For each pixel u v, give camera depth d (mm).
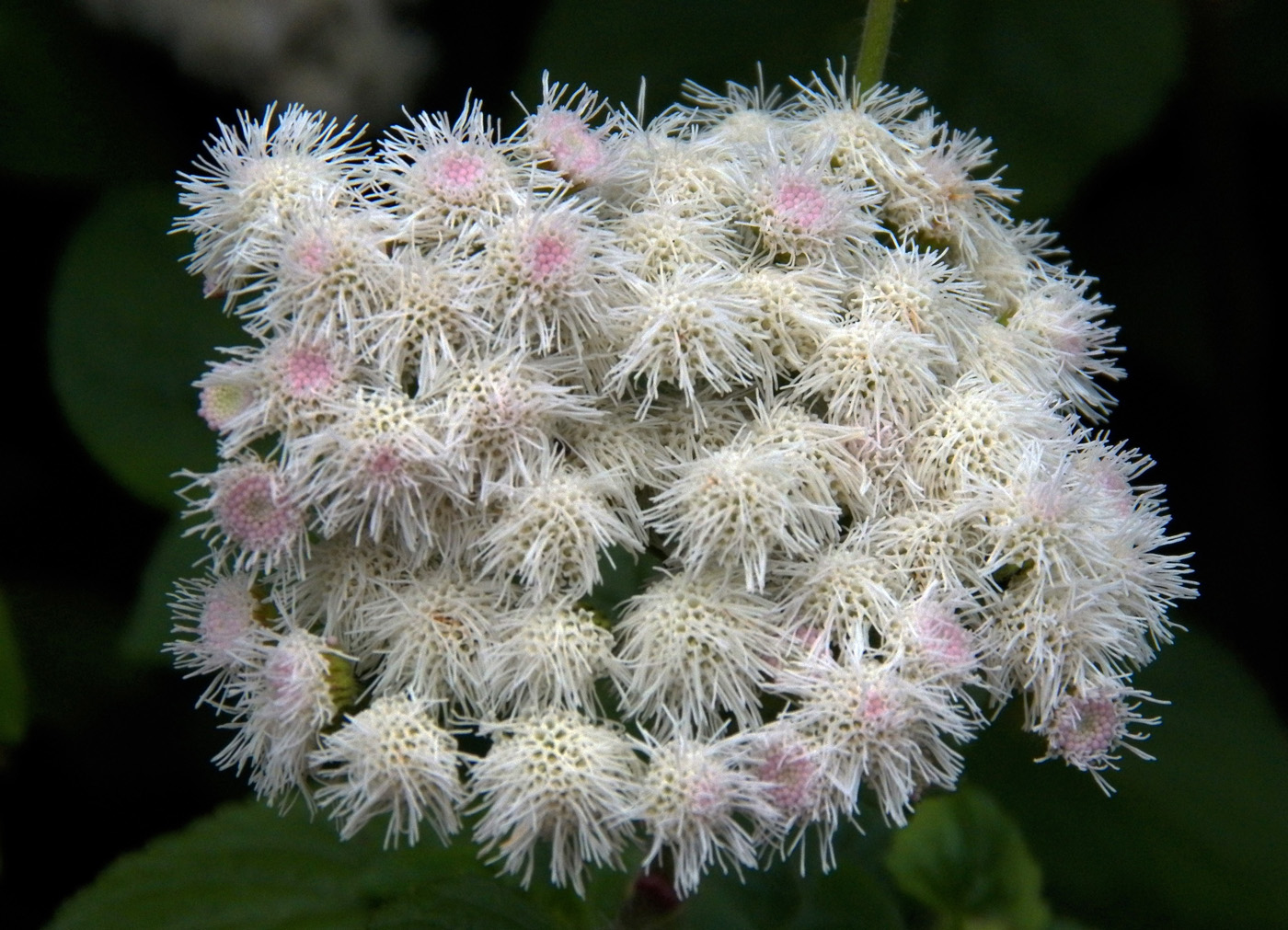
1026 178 259
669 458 194
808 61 265
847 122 210
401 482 188
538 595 189
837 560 191
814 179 201
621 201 202
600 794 187
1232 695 261
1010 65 262
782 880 232
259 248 196
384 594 194
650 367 193
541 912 221
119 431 267
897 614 190
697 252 197
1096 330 212
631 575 196
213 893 234
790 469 190
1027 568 194
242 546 193
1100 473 200
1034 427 197
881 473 195
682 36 266
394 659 192
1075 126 260
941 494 196
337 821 223
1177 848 250
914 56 263
